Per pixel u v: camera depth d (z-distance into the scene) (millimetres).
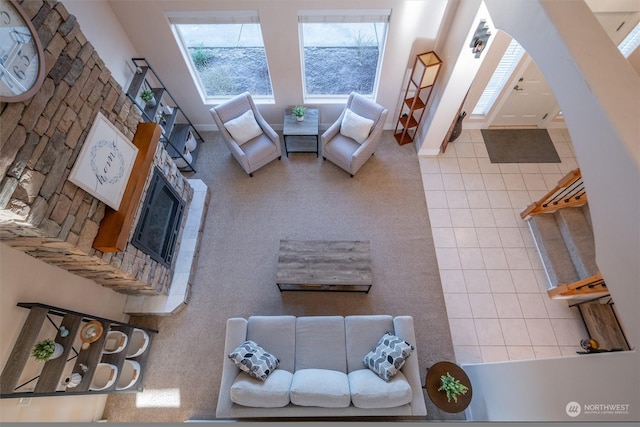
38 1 2199
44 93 2191
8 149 1925
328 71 4855
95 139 2609
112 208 2775
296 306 3938
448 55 4051
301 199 4750
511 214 4578
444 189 4816
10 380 2332
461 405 2934
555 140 5297
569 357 2119
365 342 3199
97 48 3486
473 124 5438
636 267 1546
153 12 3771
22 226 2068
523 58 4395
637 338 1549
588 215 4074
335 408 2779
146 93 4000
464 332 3768
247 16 3891
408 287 4047
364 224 4527
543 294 3979
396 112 5270
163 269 3816
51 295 2809
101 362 3125
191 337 3752
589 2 3740
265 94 5172
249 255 4301
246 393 2623
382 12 3889
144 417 3346
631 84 1872
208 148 5320
